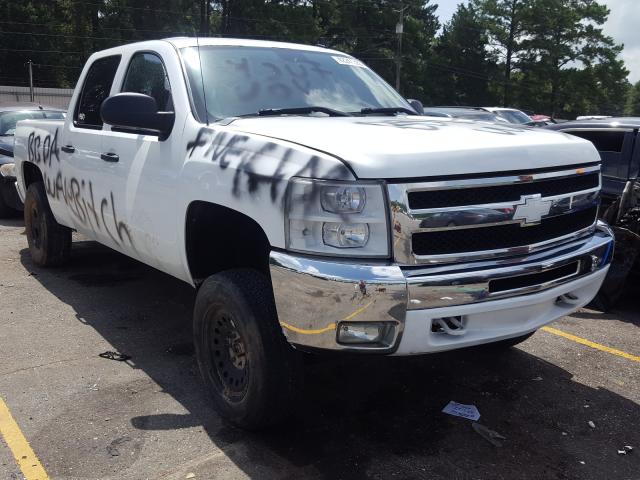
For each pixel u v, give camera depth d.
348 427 3.61
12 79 58.53
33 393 3.93
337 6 60.56
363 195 2.83
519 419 3.76
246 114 3.93
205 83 4.02
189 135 3.76
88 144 4.91
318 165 2.91
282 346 3.23
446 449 3.40
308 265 2.88
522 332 3.31
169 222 3.87
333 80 4.57
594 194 3.74
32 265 6.91
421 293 2.87
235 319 3.34
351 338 2.89
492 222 3.07
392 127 3.51
